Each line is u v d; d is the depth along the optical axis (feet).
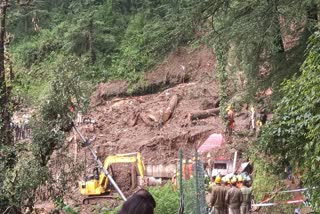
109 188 95.35
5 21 35.58
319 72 25.53
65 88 34.58
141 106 138.00
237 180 52.34
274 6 52.24
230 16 56.34
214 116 126.93
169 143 113.80
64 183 34.78
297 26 55.83
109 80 161.27
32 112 34.71
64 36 170.71
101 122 133.49
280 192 49.83
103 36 168.76
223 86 111.65
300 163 34.81
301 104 28.14
